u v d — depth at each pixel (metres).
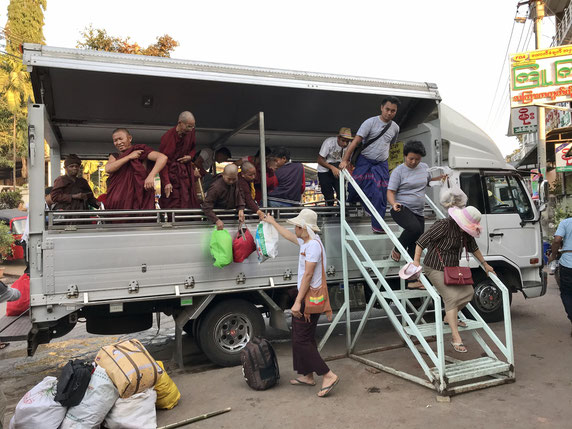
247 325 5.26
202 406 4.09
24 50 4.70
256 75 5.57
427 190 6.69
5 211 18.72
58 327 4.64
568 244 5.92
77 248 4.40
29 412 3.38
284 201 6.05
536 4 16.88
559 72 15.90
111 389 3.54
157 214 4.81
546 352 5.33
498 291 6.78
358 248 5.33
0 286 3.71
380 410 3.84
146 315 5.21
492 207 6.80
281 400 4.14
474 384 4.20
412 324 4.34
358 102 7.04
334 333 6.64
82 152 6.86
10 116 30.94
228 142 7.75
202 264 4.90
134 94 6.02
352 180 5.41
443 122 6.71
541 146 15.19
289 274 5.31
